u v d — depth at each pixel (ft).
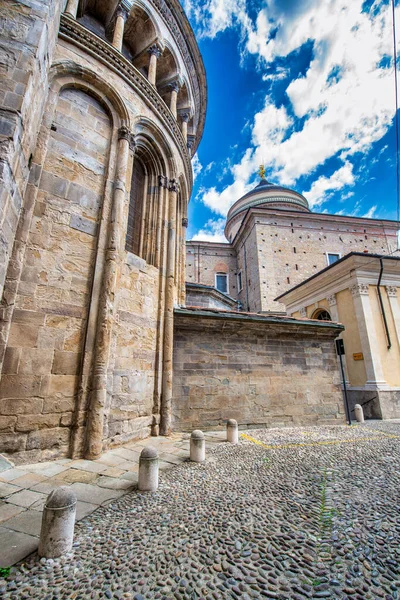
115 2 33.37
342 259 60.34
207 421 32.48
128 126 29.19
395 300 58.75
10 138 16.21
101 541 10.77
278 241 106.73
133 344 27.04
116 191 26.48
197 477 17.80
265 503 14.42
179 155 40.09
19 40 18.03
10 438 18.01
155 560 9.75
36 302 20.48
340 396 39.55
